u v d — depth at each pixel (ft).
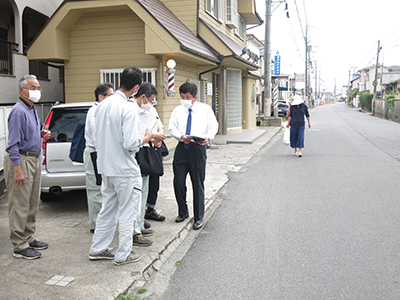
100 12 34.42
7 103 36.58
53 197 21.83
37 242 14.57
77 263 13.25
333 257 14.07
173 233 16.24
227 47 41.27
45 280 11.96
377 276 12.54
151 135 13.70
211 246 15.40
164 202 21.15
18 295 11.03
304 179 27.43
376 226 17.37
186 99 17.07
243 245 15.40
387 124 83.41
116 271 12.62
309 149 43.19
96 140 12.76
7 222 17.99
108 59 34.83
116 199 13.19
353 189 24.29
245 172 30.19
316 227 17.35
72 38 35.27
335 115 129.18
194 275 12.86
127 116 12.17
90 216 16.35
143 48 34.01
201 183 17.46
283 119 99.50
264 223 18.04
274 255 14.35
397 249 14.74
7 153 13.33
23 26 45.62
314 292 11.58
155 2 38.01
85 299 10.85
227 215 19.42
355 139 53.16
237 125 57.72
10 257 13.74
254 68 58.70
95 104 16.12
